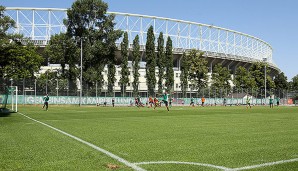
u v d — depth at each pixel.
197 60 80.44
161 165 6.39
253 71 90.00
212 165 6.41
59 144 9.08
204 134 11.80
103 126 15.09
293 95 85.62
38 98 52.94
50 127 14.37
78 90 56.91
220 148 8.54
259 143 9.48
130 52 90.69
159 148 8.50
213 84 82.81
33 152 7.76
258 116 24.62
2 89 49.94
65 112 29.64
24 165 6.34
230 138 10.65
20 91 51.44
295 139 10.41
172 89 80.31
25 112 28.97
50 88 54.25
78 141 9.71
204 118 21.91
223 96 73.94
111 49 64.38
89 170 5.93
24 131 12.58
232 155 7.50
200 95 71.44
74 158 7.04
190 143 9.45
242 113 29.73
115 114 26.86
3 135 11.21
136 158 7.08
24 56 57.38
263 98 79.44
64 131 12.64
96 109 38.78
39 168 6.08
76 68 62.66
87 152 7.78
